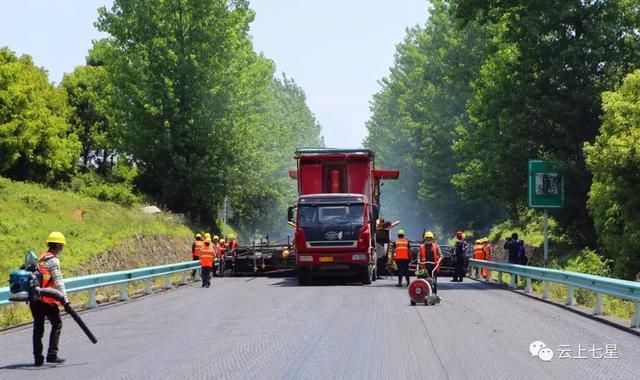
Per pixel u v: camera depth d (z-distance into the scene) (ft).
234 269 126.52
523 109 127.75
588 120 126.00
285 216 256.52
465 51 198.80
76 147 187.01
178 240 167.12
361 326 56.59
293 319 61.82
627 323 56.65
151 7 190.80
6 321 63.21
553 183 112.57
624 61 124.67
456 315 64.03
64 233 125.08
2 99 161.58
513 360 41.50
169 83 187.21
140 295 90.17
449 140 213.46
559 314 64.95
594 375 37.45
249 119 198.80
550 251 135.54
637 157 95.35
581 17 124.67
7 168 163.53
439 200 222.48
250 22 204.95
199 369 39.52
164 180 195.72
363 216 104.78
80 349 47.85
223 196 196.65
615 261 102.83
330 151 112.27
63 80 224.33
